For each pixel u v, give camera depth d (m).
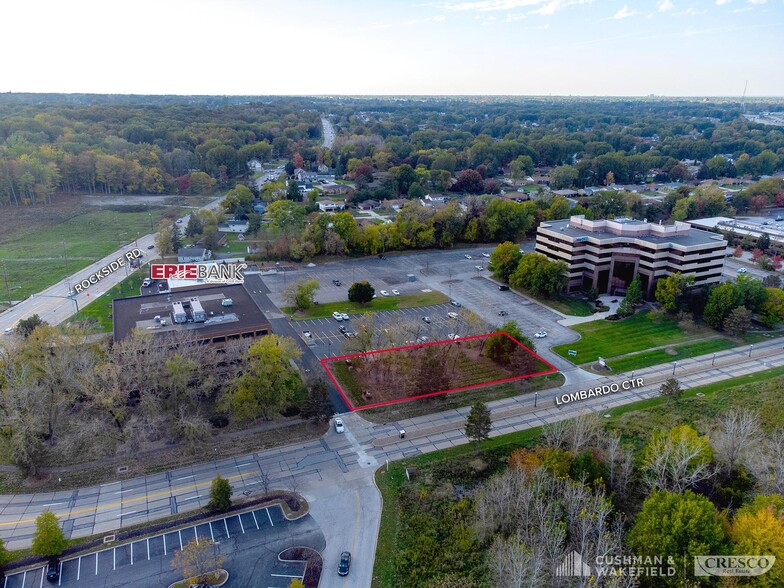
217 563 62.16
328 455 84.75
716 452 78.31
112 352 91.56
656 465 71.44
